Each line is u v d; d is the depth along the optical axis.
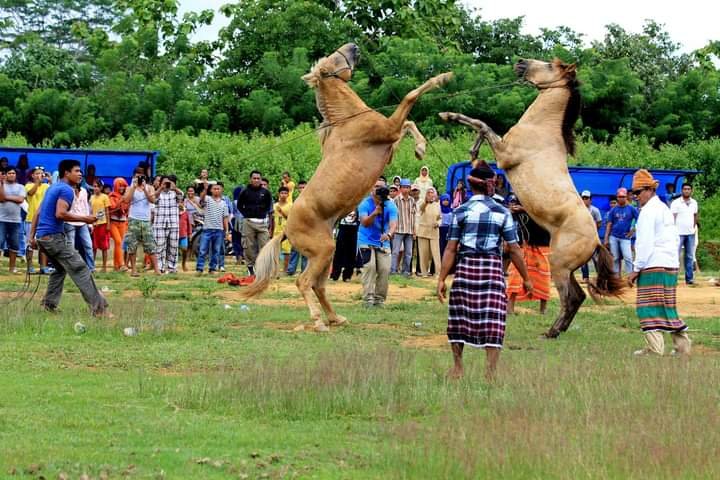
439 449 6.66
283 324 13.48
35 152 24.86
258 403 8.19
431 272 22.45
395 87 33.62
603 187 26.73
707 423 7.40
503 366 9.38
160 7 36.69
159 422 7.63
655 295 11.32
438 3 36.66
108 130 34.66
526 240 15.12
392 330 13.16
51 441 7.05
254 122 35.31
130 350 10.84
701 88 38.41
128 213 19.97
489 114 34.41
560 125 13.63
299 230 13.29
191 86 37.12
